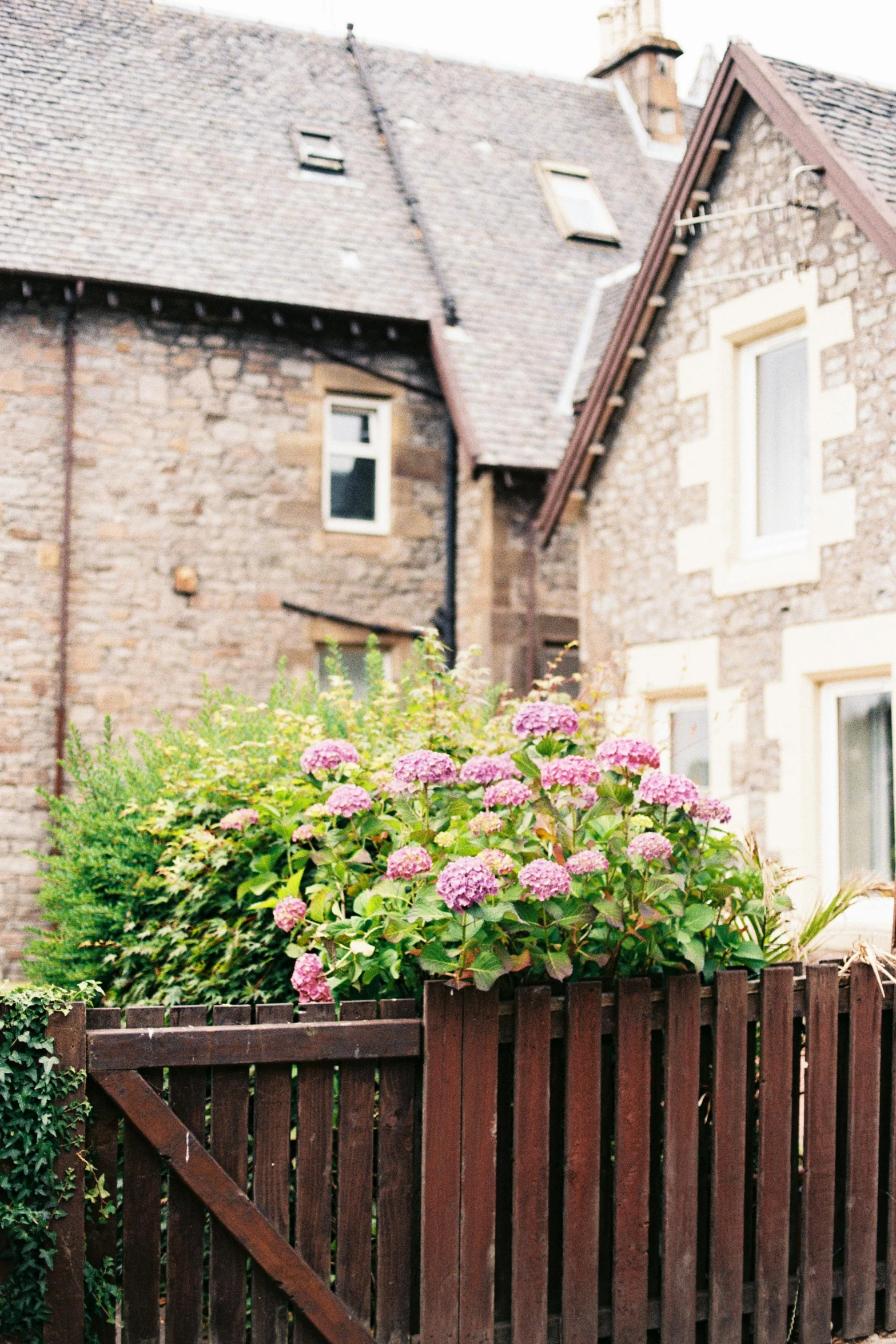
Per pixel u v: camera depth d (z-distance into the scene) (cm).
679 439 949
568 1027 384
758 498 912
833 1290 427
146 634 1159
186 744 675
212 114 1359
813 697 838
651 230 1523
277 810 507
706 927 394
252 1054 346
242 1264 349
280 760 612
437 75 1580
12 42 1317
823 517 824
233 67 1427
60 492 1143
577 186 1538
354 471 1277
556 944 386
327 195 1345
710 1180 412
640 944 403
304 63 1488
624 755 405
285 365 1229
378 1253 362
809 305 841
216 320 1205
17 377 1138
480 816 382
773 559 871
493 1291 371
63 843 735
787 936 506
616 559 1005
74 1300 327
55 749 1120
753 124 894
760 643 868
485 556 1211
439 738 575
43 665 1126
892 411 783
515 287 1352
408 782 407
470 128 1534
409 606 1260
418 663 911
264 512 1210
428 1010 364
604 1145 400
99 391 1160
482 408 1208
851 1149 429
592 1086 386
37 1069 326
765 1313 409
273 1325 351
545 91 1653
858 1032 433
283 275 1226
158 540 1170
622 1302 389
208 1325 370
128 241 1182
